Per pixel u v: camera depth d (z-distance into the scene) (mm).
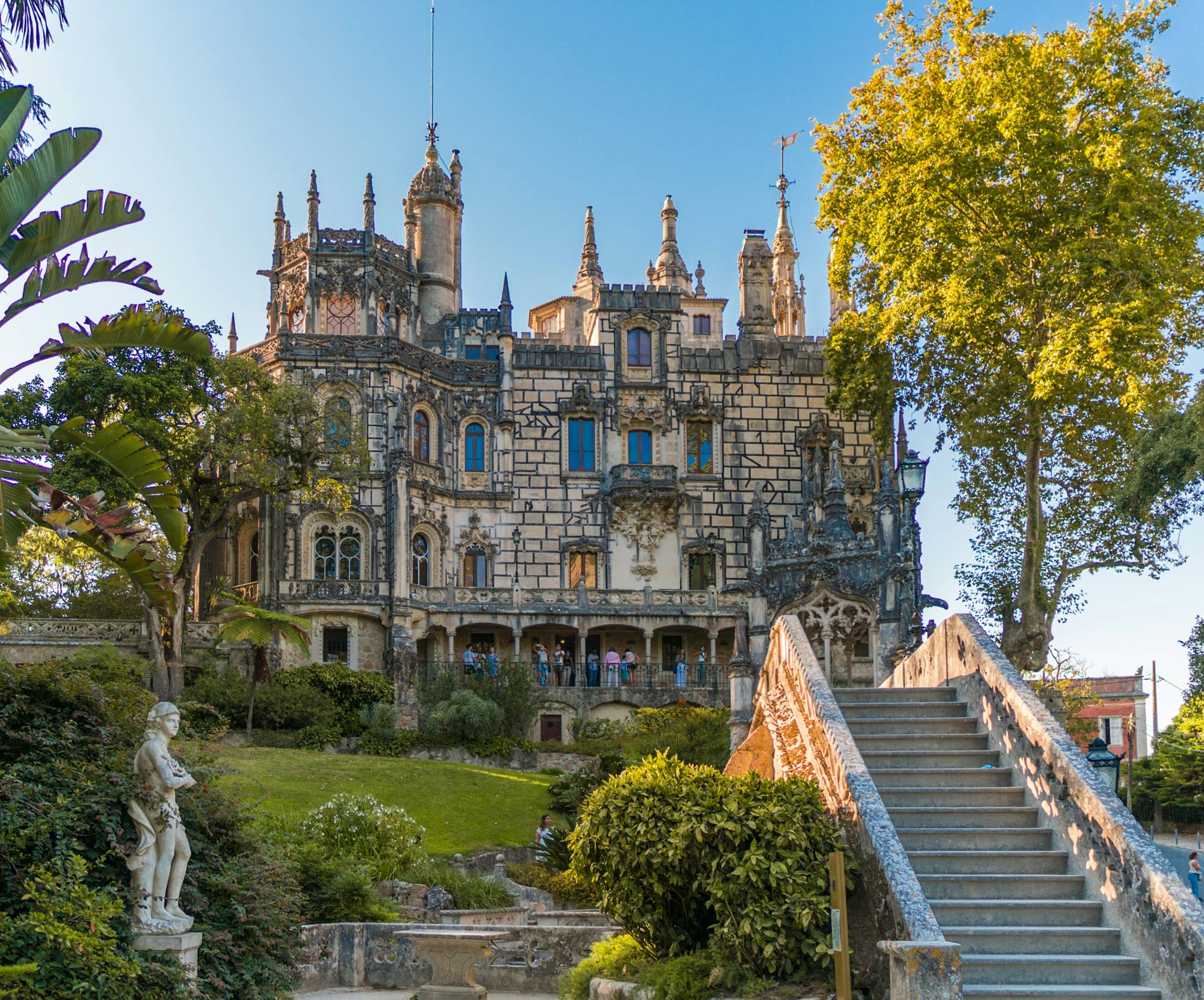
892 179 40625
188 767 17484
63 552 64125
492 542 68000
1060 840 16156
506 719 57625
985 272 37812
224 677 55062
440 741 54500
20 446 16391
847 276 46188
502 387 69375
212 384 55719
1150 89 38219
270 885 17531
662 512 69312
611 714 61469
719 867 16125
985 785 17656
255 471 53531
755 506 40000
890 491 35688
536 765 54094
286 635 51531
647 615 64812
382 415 65125
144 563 19109
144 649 54875
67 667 17203
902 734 18875
